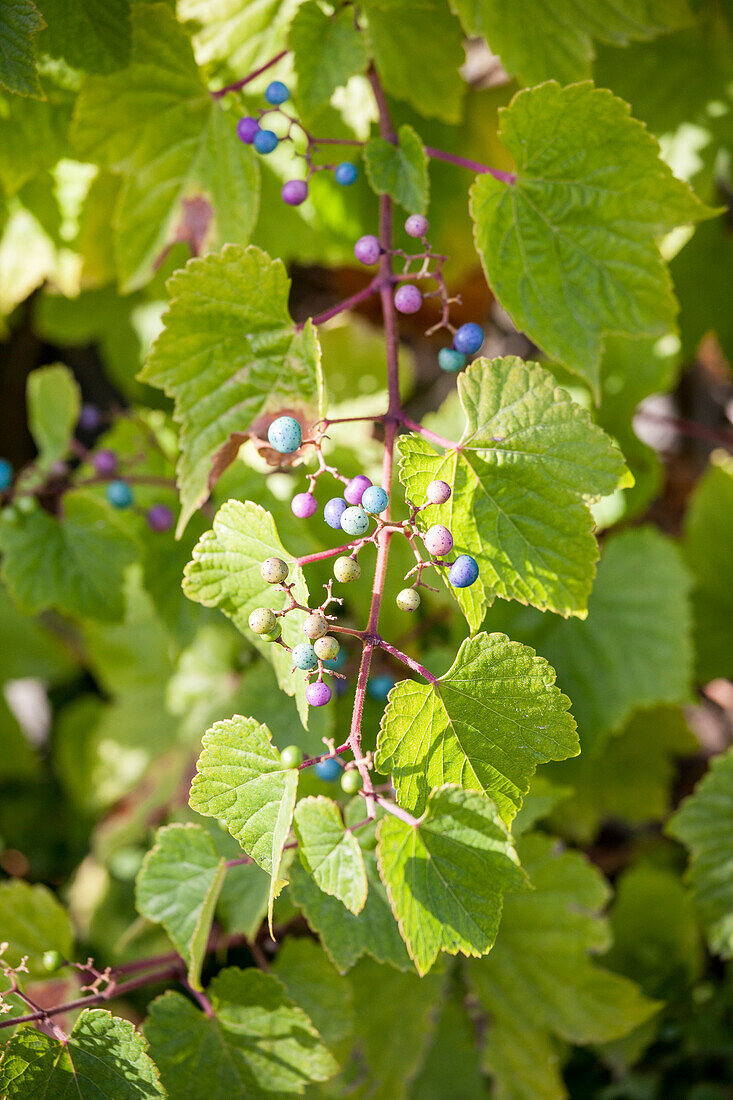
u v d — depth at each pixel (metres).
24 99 0.73
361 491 0.62
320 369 0.64
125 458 0.78
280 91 0.69
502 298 0.68
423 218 0.67
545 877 0.75
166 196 0.72
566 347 0.68
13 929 0.71
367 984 0.75
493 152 0.83
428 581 0.78
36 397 0.78
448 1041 0.83
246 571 0.63
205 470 0.67
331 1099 0.76
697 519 0.90
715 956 0.88
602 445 0.64
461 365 0.67
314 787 0.71
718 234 0.83
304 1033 0.68
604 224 0.68
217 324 0.66
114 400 1.10
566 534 0.64
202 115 0.71
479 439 0.63
